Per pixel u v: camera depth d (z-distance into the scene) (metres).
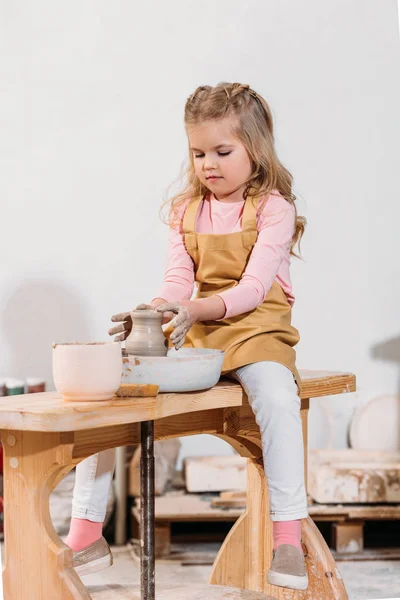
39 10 3.49
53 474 1.50
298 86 3.57
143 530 1.67
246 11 3.54
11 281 3.50
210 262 2.00
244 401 1.87
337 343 3.60
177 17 3.53
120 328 1.82
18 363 3.50
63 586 1.46
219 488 3.26
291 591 2.04
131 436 1.69
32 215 3.51
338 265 3.60
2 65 3.49
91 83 3.52
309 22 3.56
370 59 3.59
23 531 1.51
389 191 3.62
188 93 3.54
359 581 2.83
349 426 3.60
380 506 3.19
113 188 3.53
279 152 3.57
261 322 1.94
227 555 2.12
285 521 1.79
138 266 3.55
